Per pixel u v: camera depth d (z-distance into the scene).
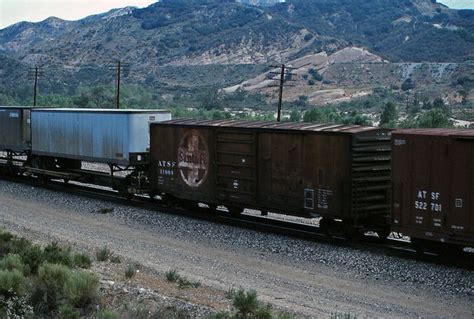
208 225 22.92
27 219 24.67
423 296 14.91
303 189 20.55
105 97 102.25
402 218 17.81
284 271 17.28
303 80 194.25
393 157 17.94
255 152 22.00
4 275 12.85
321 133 19.84
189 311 12.79
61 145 32.38
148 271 17.12
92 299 12.86
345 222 19.81
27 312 11.52
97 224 23.84
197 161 24.52
